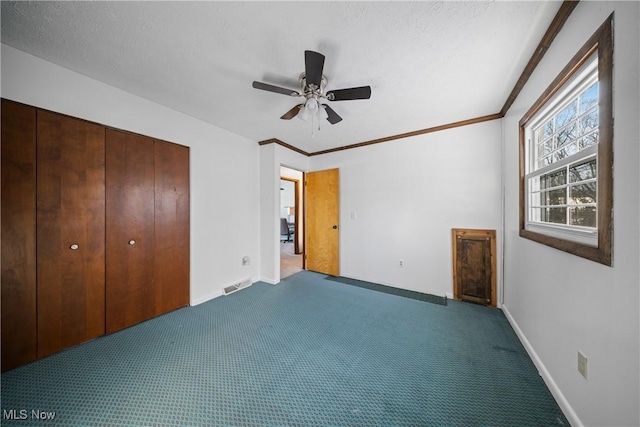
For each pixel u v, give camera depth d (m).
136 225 2.16
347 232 3.69
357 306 2.59
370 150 3.43
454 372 1.53
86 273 1.86
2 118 1.47
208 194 2.80
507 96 2.13
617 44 0.88
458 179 2.76
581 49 1.09
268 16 1.25
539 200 1.80
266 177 3.47
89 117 1.85
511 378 1.47
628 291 0.84
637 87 0.80
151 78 1.86
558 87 1.31
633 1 0.81
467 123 2.67
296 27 1.33
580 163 1.29
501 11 1.23
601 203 0.96
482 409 1.25
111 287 2.00
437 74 1.78
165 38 1.42
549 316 1.42
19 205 1.54
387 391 1.38
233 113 2.51
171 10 1.21
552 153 1.55
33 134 1.59
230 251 3.08
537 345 1.58
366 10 1.22
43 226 1.64
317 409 1.26
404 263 3.16
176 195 2.48
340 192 3.76
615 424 0.89
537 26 1.32
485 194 2.60
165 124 2.36
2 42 1.45
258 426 1.16
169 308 2.43
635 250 0.81
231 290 3.04
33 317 1.61
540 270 1.56
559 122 1.54
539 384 1.42
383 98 2.15
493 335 1.98
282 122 2.75
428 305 2.61
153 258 2.29
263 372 1.54
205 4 1.18
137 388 1.39
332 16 1.25
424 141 2.98
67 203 1.75
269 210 3.45
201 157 2.71
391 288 3.18
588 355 1.05
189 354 1.72
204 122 2.74
